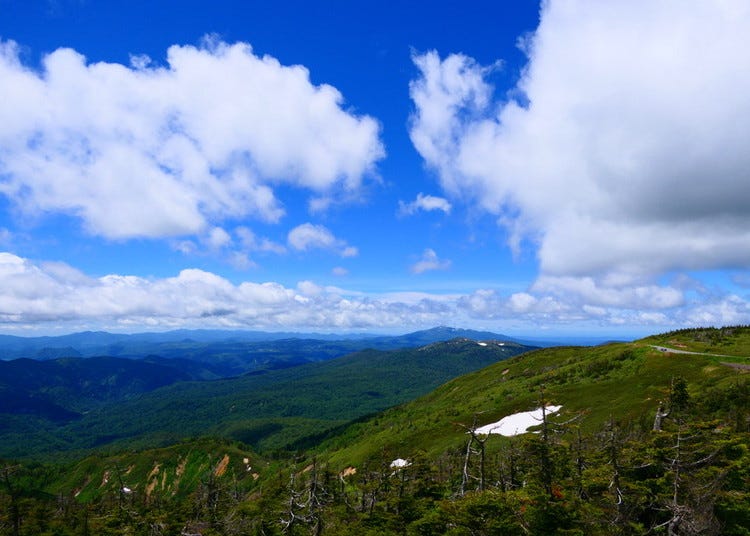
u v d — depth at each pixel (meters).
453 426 98.94
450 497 39.50
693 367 73.12
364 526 35.50
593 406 73.44
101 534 65.75
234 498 95.94
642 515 26.73
